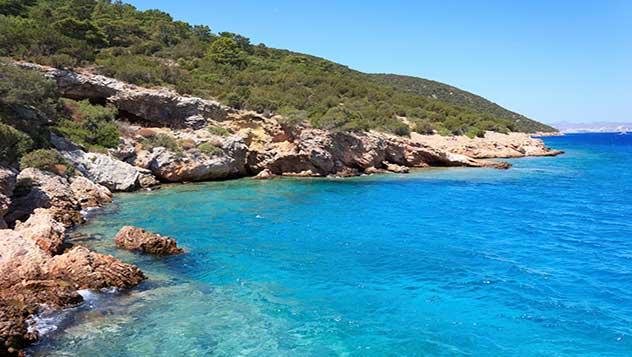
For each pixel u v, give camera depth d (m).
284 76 73.56
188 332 12.62
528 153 76.31
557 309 14.41
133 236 20.08
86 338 12.09
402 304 14.85
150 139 41.66
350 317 13.84
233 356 11.41
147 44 68.19
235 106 50.62
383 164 52.44
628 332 12.81
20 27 48.16
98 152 36.31
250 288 16.09
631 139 162.62
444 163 57.91
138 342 11.96
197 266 18.30
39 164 28.30
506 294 15.66
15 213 23.52
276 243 21.80
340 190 38.19
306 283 16.67
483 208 31.14
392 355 11.62
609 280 17.03
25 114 33.09
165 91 47.47
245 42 93.56
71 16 63.97
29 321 12.70
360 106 68.94
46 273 15.15
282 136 48.88
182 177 40.12
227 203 31.27
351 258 19.66
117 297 14.88
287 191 37.03
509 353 11.74
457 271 18.03
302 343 12.17
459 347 12.05
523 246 21.70
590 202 33.88
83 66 47.62
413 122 74.25
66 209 25.27
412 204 32.31
